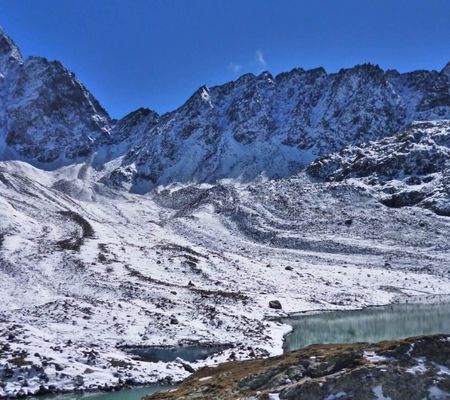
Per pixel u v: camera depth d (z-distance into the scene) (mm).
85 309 59781
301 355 28828
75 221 148000
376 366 23719
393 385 22859
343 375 23656
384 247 143125
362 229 157875
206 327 57281
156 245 121938
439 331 60875
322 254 141750
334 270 119500
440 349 24594
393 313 77625
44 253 96250
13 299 66938
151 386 37188
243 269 106188
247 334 54906
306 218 171250
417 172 196750
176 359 43000
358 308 83250
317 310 79625
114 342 49656
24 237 116188
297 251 145625
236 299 76688
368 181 199125
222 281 92812
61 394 35094
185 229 171000
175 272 95875
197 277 94000
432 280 115062
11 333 43906
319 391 23438
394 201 178000
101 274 83250
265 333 56438
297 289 95188
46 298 68000
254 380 27406
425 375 23172
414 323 67250
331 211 175125
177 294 74812
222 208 190875
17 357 37281
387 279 113250
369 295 95375
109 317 57500
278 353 47531
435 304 88562
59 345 41906
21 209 154250
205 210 189500
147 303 67562
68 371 36875
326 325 66188
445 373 23359
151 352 47875
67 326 52969
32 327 48156
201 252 115125
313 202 183000
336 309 81000
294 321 69500
